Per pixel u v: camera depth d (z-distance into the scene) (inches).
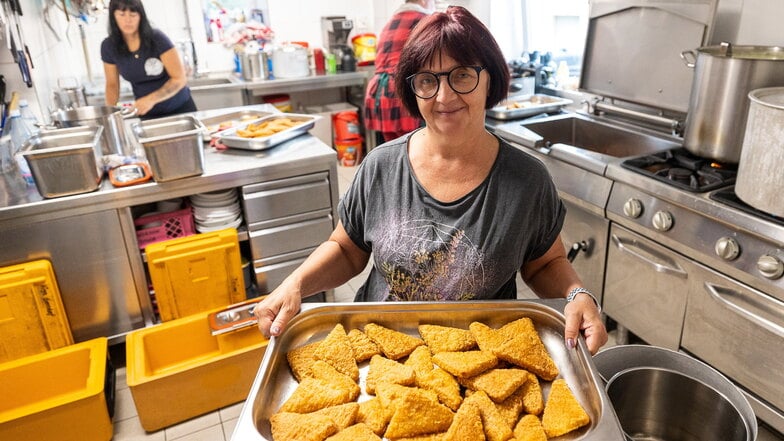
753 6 81.4
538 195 43.8
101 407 72.4
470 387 35.3
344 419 31.9
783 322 59.9
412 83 41.4
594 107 106.3
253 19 178.4
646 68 94.0
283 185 91.4
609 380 43.3
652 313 79.0
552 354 37.9
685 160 76.6
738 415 40.4
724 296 66.2
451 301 40.6
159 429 77.0
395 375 34.9
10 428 67.7
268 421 32.5
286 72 169.6
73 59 155.9
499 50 40.8
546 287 47.2
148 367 78.4
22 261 78.5
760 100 56.1
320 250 49.7
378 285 48.8
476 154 43.8
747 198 59.0
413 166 45.3
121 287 86.5
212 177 85.2
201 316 84.4
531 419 32.3
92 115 99.3
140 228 88.9
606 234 83.9
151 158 79.9
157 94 116.6
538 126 105.3
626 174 76.4
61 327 82.0
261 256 94.0
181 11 169.0
